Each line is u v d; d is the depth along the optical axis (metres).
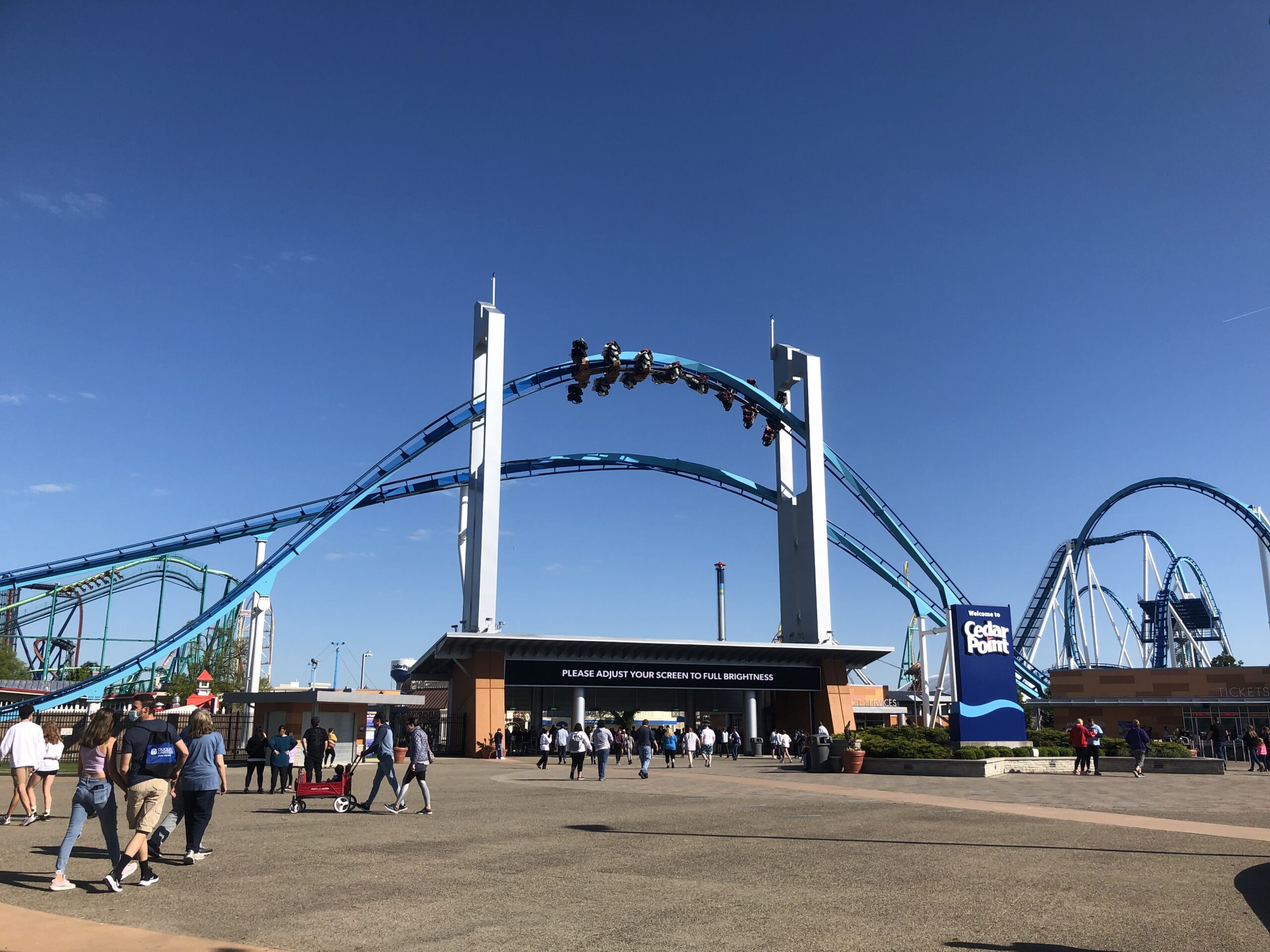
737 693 72.44
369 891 11.58
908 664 113.50
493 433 64.06
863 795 27.77
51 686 83.44
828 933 9.63
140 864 11.73
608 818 20.73
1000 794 28.02
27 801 17.94
